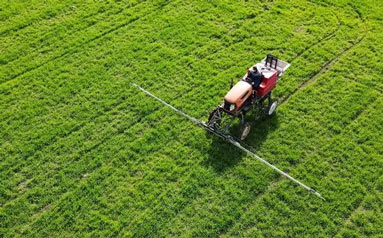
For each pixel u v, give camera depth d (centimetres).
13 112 1712
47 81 1839
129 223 1386
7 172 1512
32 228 1370
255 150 1589
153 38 2039
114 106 1742
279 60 1789
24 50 1981
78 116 1698
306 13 2197
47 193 1458
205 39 2038
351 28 2117
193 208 1424
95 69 1888
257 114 1688
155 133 1638
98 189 1467
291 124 1678
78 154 1568
